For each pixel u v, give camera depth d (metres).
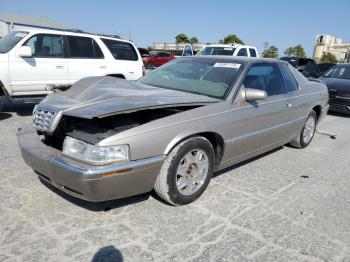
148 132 2.87
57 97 3.37
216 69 4.17
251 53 13.77
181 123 3.11
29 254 2.48
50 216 2.99
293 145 5.67
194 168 3.35
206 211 3.28
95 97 3.20
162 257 2.56
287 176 4.40
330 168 4.86
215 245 2.75
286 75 4.93
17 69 6.73
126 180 2.77
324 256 2.73
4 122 6.38
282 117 4.59
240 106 3.75
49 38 7.23
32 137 3.25
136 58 8.95
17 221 2.88
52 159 2.81
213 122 3.39
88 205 3.22
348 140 6.69
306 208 3.52
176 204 3.28
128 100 3.05
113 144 2.67
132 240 2.73
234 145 3.76
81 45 7.76
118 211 3.15
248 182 4.09
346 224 3.25
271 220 3.21
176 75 4.33
